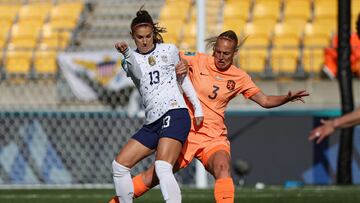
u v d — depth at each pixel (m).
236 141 43.28
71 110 46.28
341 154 40.41
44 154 45.84
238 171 40.94
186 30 57.97
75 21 61.44
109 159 46.03
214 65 22.56
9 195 35.84
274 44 58.66
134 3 57.41
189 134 22.44
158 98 21.22
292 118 42.94
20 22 62.28
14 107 50.41
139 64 21.33
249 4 61.91
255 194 34.19
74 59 49.81
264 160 42.97
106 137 46.22
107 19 58.44
